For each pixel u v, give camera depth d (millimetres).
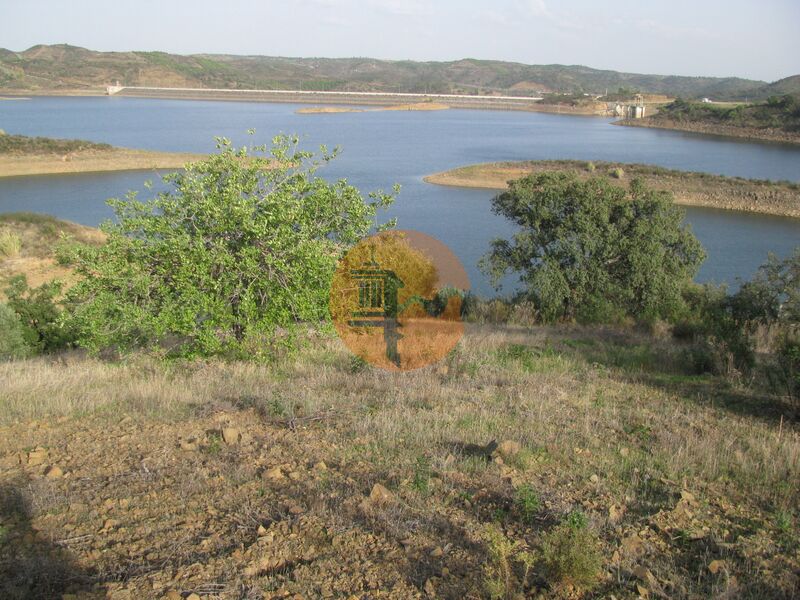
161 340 11828
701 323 15805
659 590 3664
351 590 3598
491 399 7797
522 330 15789
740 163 91750
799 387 7988
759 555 4082
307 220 10086
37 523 4312
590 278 20781
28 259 27328
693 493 5027
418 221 49469
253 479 5059
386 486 4922
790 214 57781
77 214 48844
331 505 4555
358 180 69688
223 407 7105
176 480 5031
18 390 8031
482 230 46406
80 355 12906
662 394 8508
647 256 20375
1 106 199625
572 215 21484
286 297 9664
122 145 96875
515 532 4262
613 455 5812
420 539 4113
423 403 7492
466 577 3734
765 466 5598
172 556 3926
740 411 7820
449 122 174125
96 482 5020
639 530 4363
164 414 6949
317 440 6016
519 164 78312
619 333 15914
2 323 13125
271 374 9133
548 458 5664
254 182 10180
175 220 9750
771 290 15891
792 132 128500
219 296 9531
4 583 3584
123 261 9352
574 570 3600
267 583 3648
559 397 7965
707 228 51688
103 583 3639
